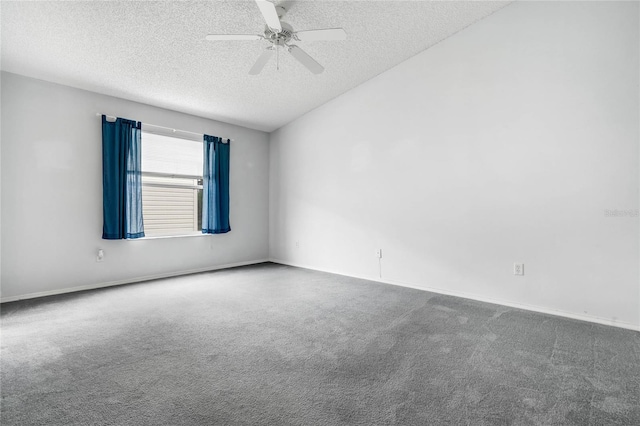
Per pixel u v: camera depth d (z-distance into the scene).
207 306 3.22
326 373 1.93
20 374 1.90
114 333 2.53
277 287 4.00
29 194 3.48
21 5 2.50
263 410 1.57
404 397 1.68
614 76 2.68
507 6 3.21
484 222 3.40
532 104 3.08
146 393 1.71
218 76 3.86
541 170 3.04
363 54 3.83
